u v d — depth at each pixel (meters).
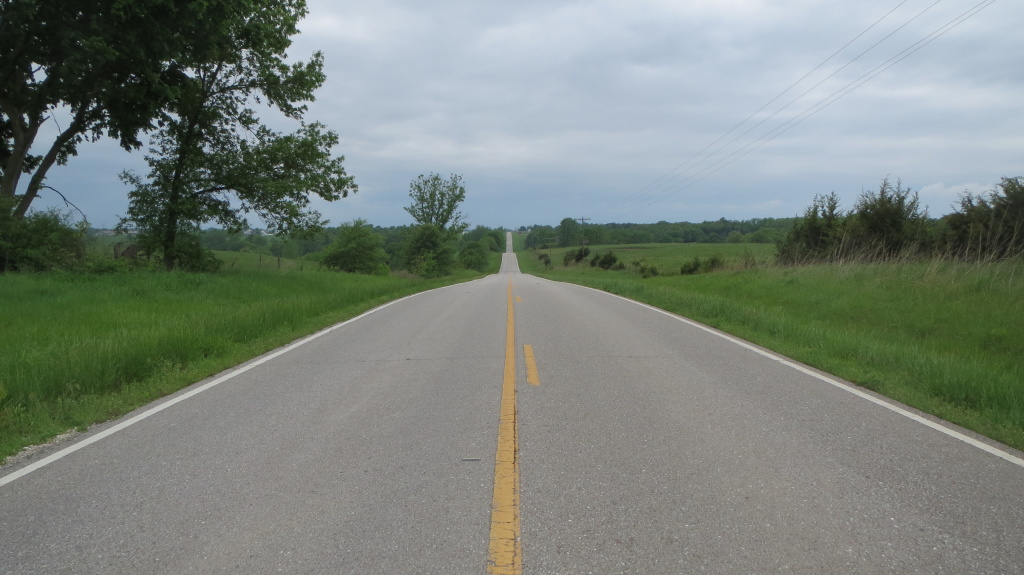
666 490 4.02
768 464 4.50
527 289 28.08
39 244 19.77
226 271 25.69
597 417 5.76
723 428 5.41
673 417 5.76
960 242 20.81
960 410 6.02
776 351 9.61
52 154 21.08
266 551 3.25
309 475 4.35
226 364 8.71
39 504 3.91
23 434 5.43
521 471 4.38
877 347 9.38
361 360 9.03
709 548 3.24
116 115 20.53
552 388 6.98
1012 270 14.93
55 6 17.05
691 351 9.58
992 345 10.50
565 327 12.63
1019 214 18.00
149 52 18.36
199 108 23.17
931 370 7.53
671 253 88.00
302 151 24.41
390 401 6.49
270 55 23.59
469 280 46.66
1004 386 6.51
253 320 11.84
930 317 12.69
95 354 7.79
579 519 3.60
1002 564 3.07
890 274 17.94
